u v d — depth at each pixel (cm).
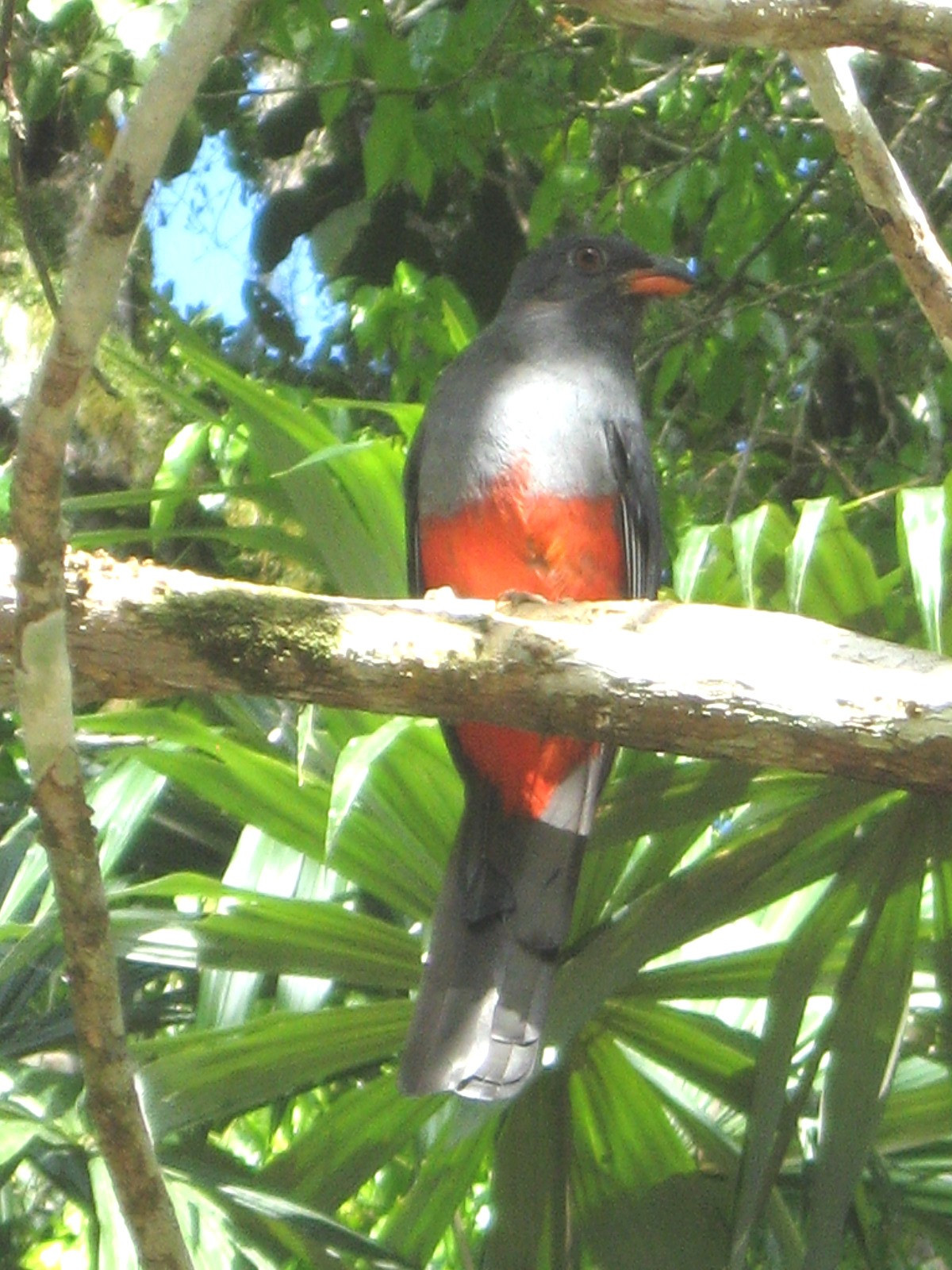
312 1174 677
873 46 501
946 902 635
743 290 1226
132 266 1252
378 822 676
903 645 611
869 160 623
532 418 834
